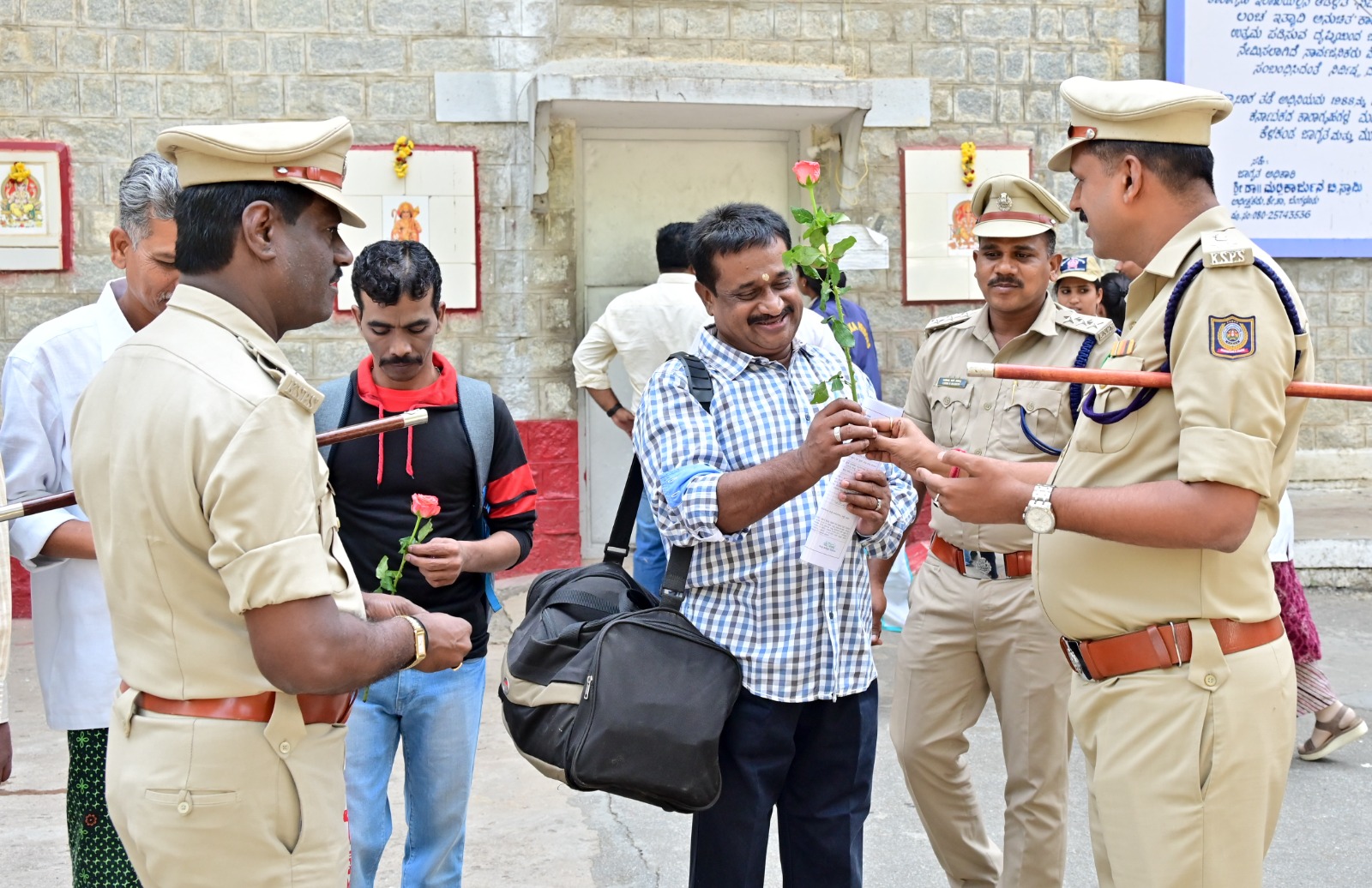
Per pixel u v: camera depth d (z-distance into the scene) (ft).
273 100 21.80
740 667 8.58
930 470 8.04
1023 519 7.54
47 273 21.27
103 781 8.87
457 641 7.32
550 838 13.25
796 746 8.99
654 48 22.85
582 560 23.49
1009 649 10.76
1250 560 7.38
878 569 11.75
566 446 23.06
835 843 8.96
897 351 23.89
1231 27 25.67
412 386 10.18
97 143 21.35
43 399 8.81
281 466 6.15
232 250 6.50
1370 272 26.91
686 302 18.49
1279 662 7.41
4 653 8.27
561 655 8.38
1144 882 7.43
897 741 11.41
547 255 22.81
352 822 9.61
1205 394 6.85
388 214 22.21
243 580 6.02
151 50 21.43
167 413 6.20
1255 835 7.29
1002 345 11.47
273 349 6.55
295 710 6.53
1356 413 27.35
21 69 21.08
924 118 23.68
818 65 23.34
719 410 8.87
